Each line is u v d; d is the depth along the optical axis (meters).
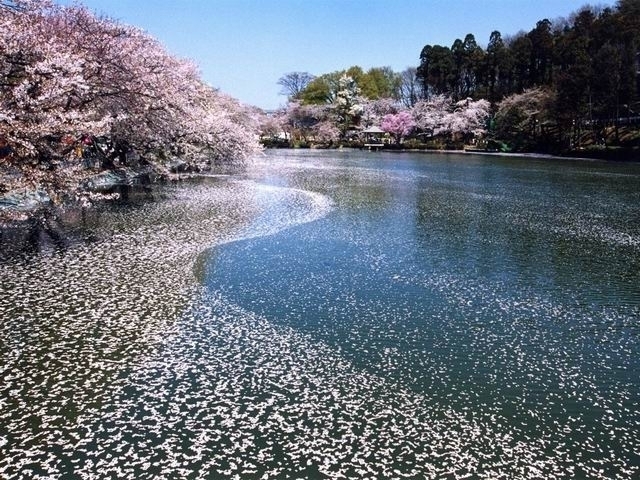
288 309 7.45
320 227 13.15
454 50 69.88
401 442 4.51
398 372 5.73
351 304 7.72
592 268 9.91
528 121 49.69
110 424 4.68
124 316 7.07
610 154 39.62
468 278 9.12
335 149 60.09
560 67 52.72
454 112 62.00
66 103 13.33
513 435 4.65
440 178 26.31
